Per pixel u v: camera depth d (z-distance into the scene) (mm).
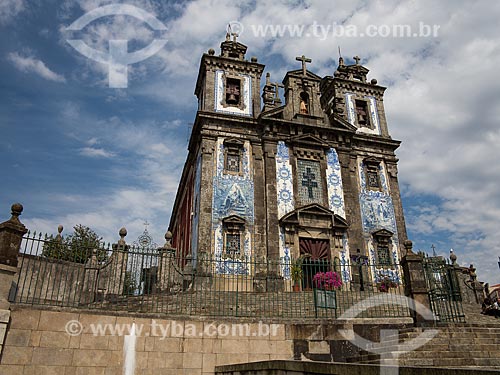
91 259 14234
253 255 22719
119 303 13219
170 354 10883
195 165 27531
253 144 25594
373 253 24859
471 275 21688
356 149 27734
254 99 27344
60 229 18219
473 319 15203
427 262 13766
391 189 27219
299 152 26109
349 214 25328
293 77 28391
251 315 13156
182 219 33594
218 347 11305
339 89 30359
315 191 25453
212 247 22281
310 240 24062
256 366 8367
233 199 23781
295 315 14164
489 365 9469
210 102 26375
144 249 13016
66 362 9922
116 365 10336
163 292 14602
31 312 9906
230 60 27812
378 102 30766
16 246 10414
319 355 11805
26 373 9484
